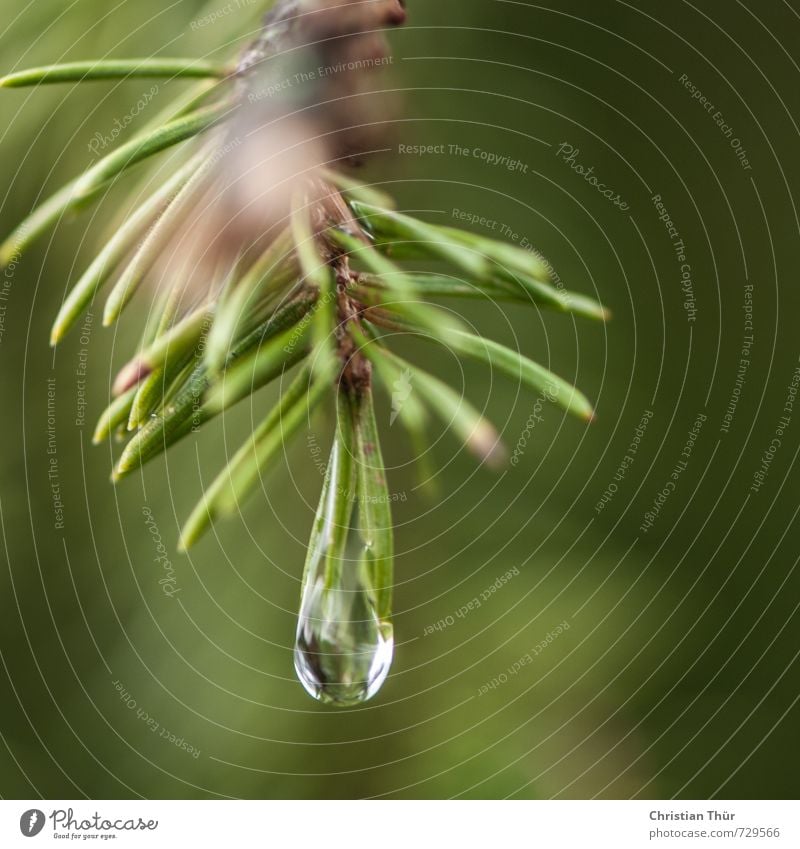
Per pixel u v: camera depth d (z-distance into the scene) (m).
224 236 0.13
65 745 0.21
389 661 0.14
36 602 0.21
